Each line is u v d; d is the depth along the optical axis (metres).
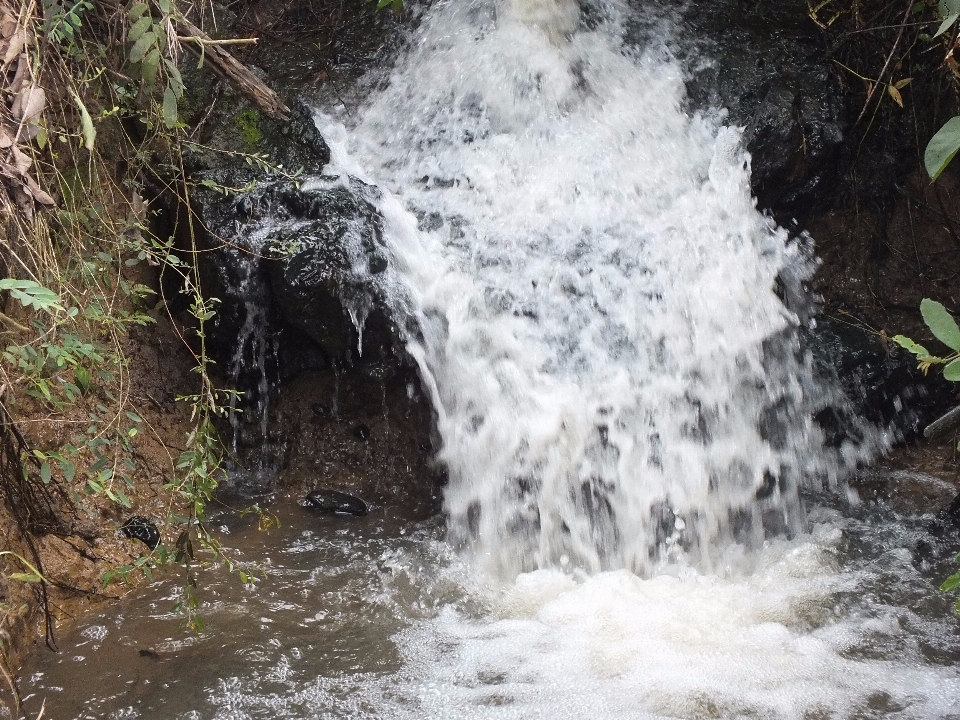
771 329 4.77
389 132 5.19
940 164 2.26
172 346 4.53
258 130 4.82
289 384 4.68
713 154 5.12
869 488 4.74
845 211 5.59
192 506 3.64
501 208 4.84
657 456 4.43
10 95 3.16
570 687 3.31
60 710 3.14
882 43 5.58
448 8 5.60
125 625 3.58
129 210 4.21
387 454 4.70
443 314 4.48
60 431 3.83
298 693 3.26
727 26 5.62
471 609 3.82
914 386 5.08
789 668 3.41
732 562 4.22
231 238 4.34
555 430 4.34
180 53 4.11
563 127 5.22
